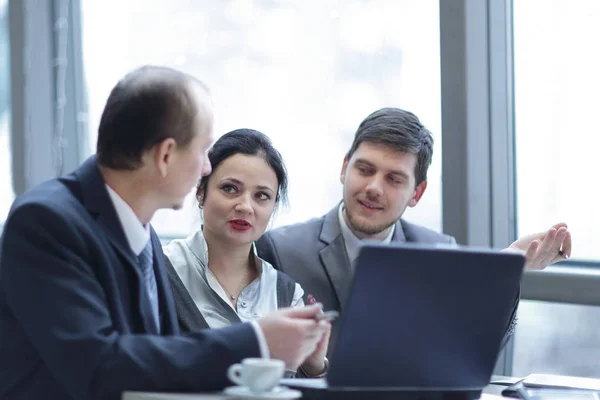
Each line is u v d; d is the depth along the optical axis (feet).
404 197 10.22
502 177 13.12
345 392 6.40
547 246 8.95
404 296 6.22
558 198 12.77
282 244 10.60
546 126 12.83
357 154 10.32
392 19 13.87
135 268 6.95
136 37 16.62
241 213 8.91
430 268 6.22
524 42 12.95
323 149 14.70
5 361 6.70
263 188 9.05
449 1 12.80
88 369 6.20
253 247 9.37
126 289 6.93
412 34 13.66
